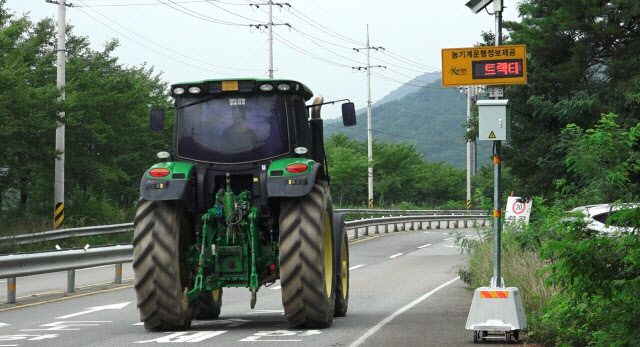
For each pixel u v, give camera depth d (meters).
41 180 45.19
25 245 35.97
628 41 30.14
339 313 16.56
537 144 30.78
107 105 49.03
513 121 32.38
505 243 20.33
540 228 17.91
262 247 14.91
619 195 18.02
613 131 13.86
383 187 117.50
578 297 10.91
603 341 10.76
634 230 10.44
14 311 18.06
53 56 49.00
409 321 15.85
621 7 29.09
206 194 14.84
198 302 16.23
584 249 10.41
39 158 43.28
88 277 28.06
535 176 30.94
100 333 14.28
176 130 15.16
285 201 14.46
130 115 50.97
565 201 18.97
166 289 14.16
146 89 54.22
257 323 15.82
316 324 14.57
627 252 10.37
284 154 14.95
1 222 39.41
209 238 14.51
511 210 25.48
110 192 53.53
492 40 34.97
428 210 84.75
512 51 13.51
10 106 38.44
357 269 30.59
